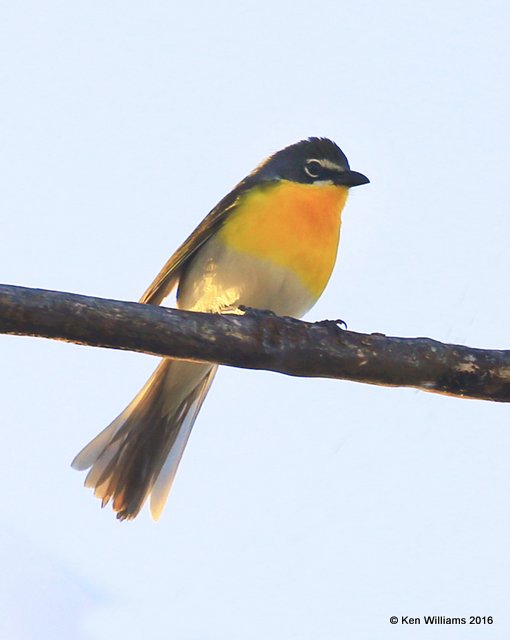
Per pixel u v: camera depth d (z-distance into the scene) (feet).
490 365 27.02
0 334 24.07
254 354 25.63
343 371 26.53
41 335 24.09
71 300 24.09
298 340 26.03
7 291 23.65
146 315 24.67
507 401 27.55
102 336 24.39
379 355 26.53
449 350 27.04
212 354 25.40
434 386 27.17
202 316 25.35
